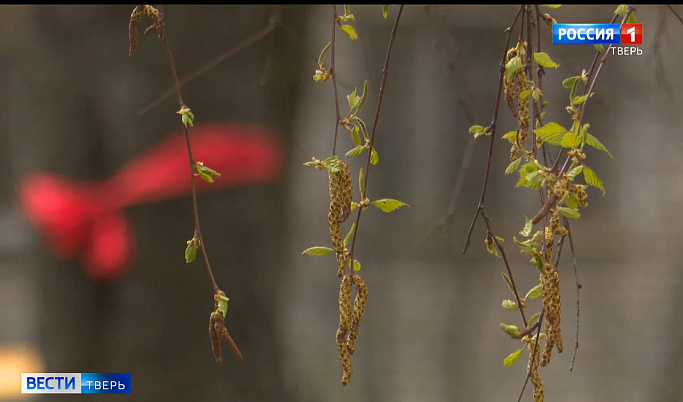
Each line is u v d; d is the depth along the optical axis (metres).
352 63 8.83
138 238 2.90
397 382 6.00
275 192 3.04
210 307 2.98
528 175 2.45
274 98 3.04
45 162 2.91
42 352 3.00
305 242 9.55
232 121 2.94
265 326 3.06
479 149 11.80
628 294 8.70
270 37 3.01
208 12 2.91
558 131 2.45
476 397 5.80
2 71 8.32
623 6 2.53
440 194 11.92
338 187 2.47
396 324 7.62
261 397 2.99
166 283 2.92
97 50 2.90
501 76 2.50
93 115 2.90
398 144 12.10
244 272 3.01
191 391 2.95
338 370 5.16
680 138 10.52
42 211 2.89
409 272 9.65
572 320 7.85
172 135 2.91
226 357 3.02
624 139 11.59
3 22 6.85
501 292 8.91
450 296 8.66
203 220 2.94
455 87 2.92
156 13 2.50
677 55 5.84
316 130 8.91
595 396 5.65
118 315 2.92
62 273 2.92
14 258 9.17
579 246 11.27
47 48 2.91
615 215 11.91
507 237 11.02
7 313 7.53
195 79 2.91
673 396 4.74
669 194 11.20
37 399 2.95
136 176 2.90
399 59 11.12
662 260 9.88
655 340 5.56
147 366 2.93
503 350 7.08
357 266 2.49
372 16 9.05
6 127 9.55
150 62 2.91
